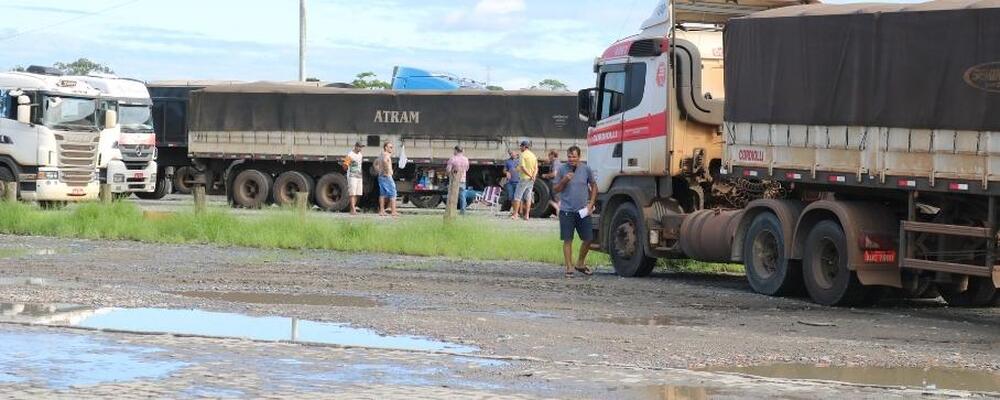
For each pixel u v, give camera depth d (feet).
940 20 84.12
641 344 70.54
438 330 74.28
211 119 240.12
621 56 118.62
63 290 91.81
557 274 115.34
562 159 226.17
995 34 80.59
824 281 94.32
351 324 76.38
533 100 227.81
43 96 206.08
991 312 94.12
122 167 223.71
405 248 135.64
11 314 78.69
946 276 88.58
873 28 89.04
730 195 113.50
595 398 53.26
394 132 232.94
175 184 270.67
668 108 112.27
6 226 159.33
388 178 210.18
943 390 57.06
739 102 101.30
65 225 155.63
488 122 229.45
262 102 237.66
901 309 93.66
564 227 114.73
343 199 234.17
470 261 127.03
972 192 82.02
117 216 156.87
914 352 70.23
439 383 55.98
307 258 127.03
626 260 117.29
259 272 110.32
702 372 60.44
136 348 64.44
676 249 111.96
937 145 84.28
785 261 97.35
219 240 145.28
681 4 113.19
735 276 120.16
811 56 94.12
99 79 231.30
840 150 91.66
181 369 58.59
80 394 52.54
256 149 237.86
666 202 114.93
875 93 88.74
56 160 207.00
